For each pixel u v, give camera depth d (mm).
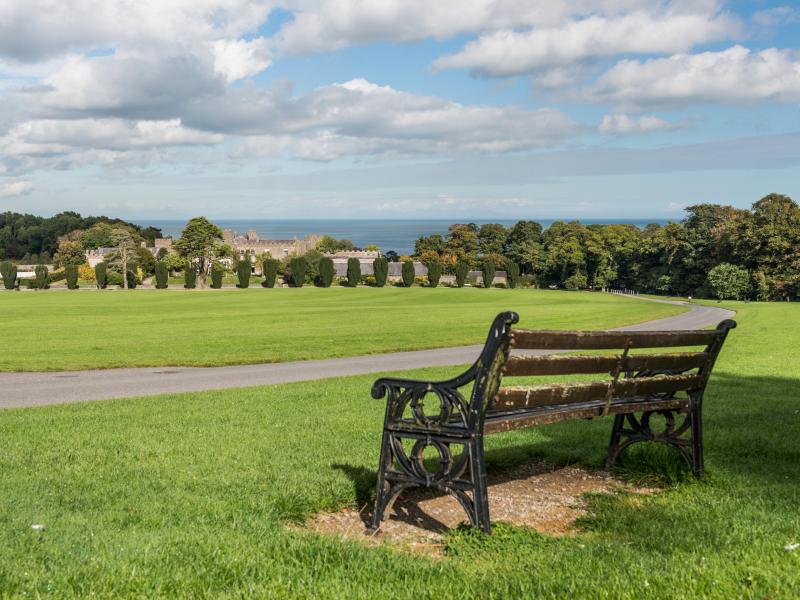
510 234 160250
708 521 4742
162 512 4867
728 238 104188
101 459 6574
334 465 6285
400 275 142500
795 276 95188
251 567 3824
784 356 18844
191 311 49219
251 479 5742
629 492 5727
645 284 122188
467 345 25266
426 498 5539
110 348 23109
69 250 188500
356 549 4148
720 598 3354
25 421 9031
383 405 10406
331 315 42438
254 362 19953
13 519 4602
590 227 138125
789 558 3916
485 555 4141
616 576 3590
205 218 154750
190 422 8844
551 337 4672
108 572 3660
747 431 7895
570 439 7562
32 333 29578
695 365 6148
